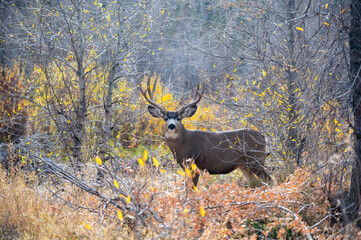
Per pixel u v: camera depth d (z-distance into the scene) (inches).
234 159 506.0
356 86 348.8
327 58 406.0
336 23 368.5
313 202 362.6
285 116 497.0
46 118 601.0
